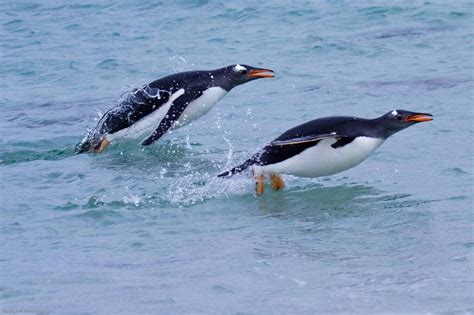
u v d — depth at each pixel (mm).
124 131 17578
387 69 23297
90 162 16656
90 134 17906
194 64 25641
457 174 14539
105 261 11195
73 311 9586
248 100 20938
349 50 25812
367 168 15195
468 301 9492
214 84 17641
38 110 21469
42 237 12289
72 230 12570
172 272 10703
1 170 16203
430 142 16453
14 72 26156
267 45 27297
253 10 32281
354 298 9688
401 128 13820
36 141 18375
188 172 15609
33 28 32438
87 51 28266
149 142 17141
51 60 27297
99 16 33656
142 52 27625
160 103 17578
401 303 9500
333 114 19203
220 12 32562
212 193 14219
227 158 16516
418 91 20672
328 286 10062
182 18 32281
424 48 25406
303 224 12531
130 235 12266
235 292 9992
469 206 12875
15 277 10680
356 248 11359
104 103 21844
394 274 10344
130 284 10320
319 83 22266
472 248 11086
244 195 14094
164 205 13695
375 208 13117
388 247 11336
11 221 13062
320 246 11508
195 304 9672
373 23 29125
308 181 14695
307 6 32188
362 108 19500
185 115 17672
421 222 12297
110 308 9633
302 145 13781
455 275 10219
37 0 37188
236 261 11016
